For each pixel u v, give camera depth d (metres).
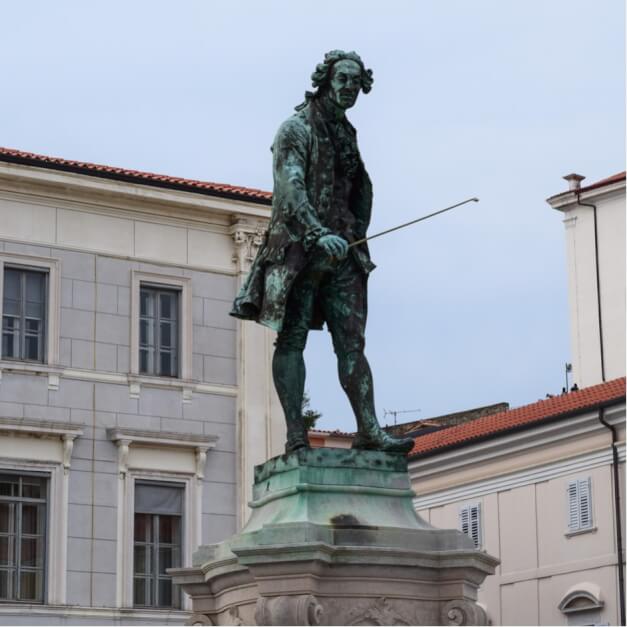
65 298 63.59
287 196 18.69
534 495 63.62
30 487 61.72
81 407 63.06
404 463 18.44
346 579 17.38
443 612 17.53
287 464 18.20
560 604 61.94
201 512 64.38
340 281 19.14
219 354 66.31
